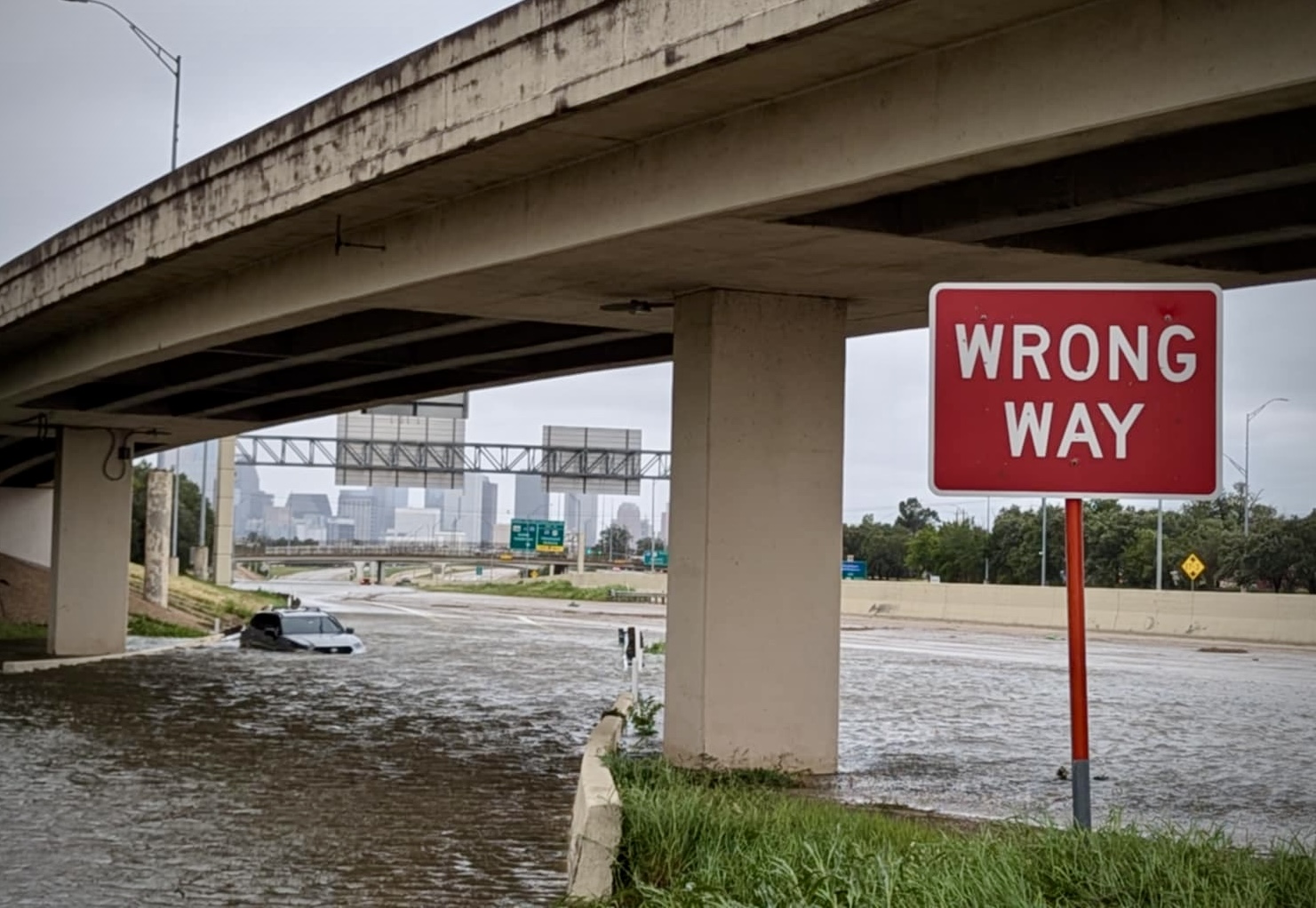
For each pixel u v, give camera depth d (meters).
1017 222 15.27
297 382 34.75
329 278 22.23
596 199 17.28
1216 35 11.18
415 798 17.05
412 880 12.48
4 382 36.66
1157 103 11.58
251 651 44.59
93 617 42.03
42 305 28.52
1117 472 6.70
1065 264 17.73
